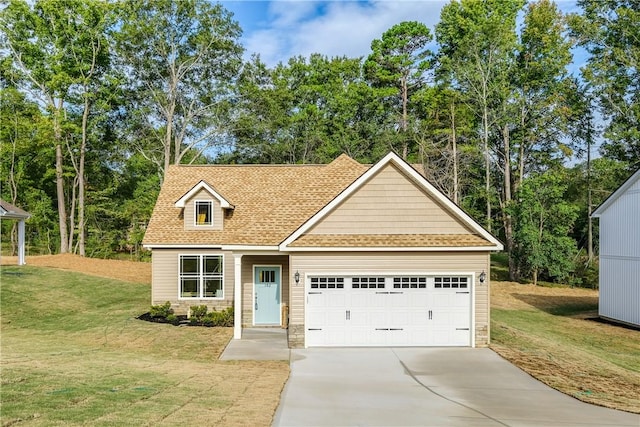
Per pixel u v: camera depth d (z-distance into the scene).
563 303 31.50
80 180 45.09
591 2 40.53
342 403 11.52
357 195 18.55
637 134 37.19
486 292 18.03
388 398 12.05
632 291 24.06
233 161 51.56
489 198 42.34
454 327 18.09
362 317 18.05
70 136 46.03
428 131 46.62
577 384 13.84
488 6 47.06
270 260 21.95
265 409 10.32
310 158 50.06
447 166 43.56
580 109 42.34
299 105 54.72
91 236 49.00
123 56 44.22
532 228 37.41
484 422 10.31
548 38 41.75
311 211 22.34
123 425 8.38
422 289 18.14
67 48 44.56
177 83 46.44
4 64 42.59
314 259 18.02
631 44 39.94
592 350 19.67
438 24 51.56
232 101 47.97
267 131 49.06
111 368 13.30
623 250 24.72
